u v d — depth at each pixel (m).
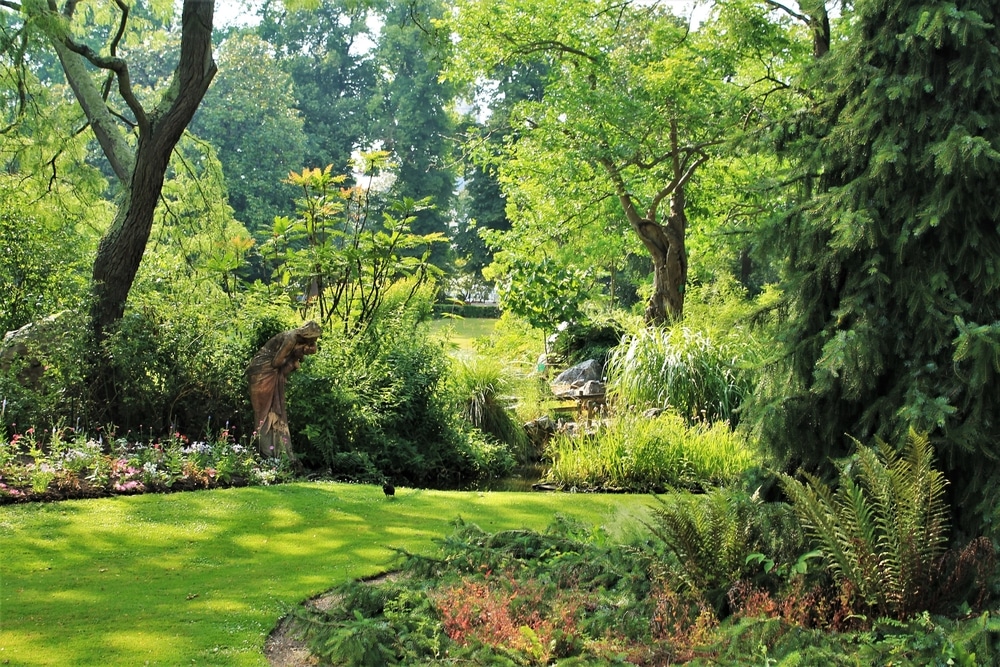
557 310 16.28
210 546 6.04
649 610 4.23
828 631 3.96
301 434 9.99
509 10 16.75
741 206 16.12
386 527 6.71
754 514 4.60
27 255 10.11
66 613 4.61
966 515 4.71
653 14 16.95
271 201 36.66
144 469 7.91
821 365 4.93
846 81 5.17
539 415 12.77
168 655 4.06
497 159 19.12
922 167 4.77
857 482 4.91
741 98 15.36
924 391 4.77
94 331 9.50
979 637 3.47
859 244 5.02
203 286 11.53
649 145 16.53
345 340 11.01
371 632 3.82
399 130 40.91
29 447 8.29
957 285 4.91
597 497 8.32
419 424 10.94
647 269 27.11
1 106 11.30
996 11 4.75
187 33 9.99
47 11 9.69
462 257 41.50
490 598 4.38
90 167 13.07
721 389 12.03
